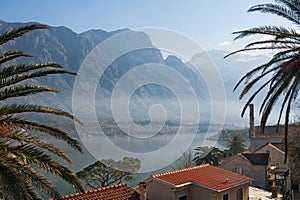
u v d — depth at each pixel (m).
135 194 18.00
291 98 12.91
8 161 7.84
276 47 13.87
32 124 8.77
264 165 40.47
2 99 8.80
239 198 23.09
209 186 20.16
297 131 30.12
